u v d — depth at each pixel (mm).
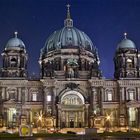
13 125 124312
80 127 129875
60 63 141375
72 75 133875
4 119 123812
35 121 127375
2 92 128125
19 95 128500
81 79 131875
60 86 130750
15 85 129250
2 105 125188
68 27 153500
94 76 132500
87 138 60500
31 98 129750
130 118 127750
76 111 133375
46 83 129250
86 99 130000
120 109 129875
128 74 134625
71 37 146875
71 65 135250
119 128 123125
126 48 138125
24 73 133250
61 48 143125
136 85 132375
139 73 135625
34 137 65125
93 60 147125
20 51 134750
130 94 131875
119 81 131750
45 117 125438
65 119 132375
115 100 131750
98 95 130500
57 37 148625
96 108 129000
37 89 130625
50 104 128500
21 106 127375
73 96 133375
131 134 80812
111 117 129500
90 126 127375
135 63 136750
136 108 127750
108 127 123625
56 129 119062
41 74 146125
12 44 135625
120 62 137250
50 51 146125
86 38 151375
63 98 132250
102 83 131625
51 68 139625
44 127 122938
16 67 133000
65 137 65625
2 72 133000
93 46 153000
